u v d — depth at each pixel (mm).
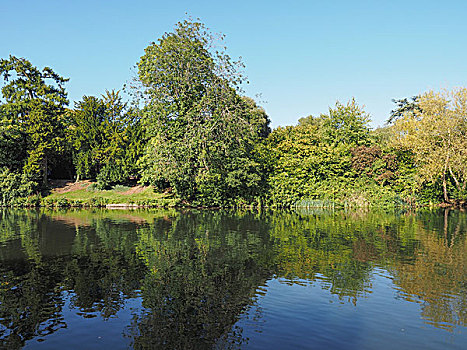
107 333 7066
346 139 46031
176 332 7098
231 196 35875
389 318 7738
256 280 10336
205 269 11516
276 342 6652
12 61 40562
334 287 9742
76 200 36094
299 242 15977
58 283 10156
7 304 8617
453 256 13281
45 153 40000
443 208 34219
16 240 16547
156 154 29906
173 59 28609
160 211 31406
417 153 35531
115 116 43375
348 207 34875
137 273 11062
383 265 11969
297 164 37656
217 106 28750
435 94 35219
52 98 41531
